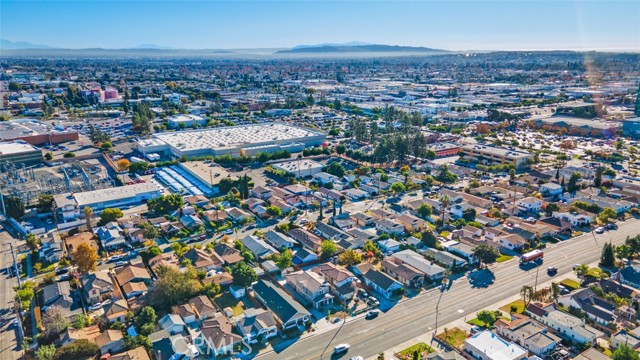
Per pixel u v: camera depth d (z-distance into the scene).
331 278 114.94
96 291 109.00
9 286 116.94
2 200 167.62
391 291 112.06
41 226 156.38
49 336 93.00
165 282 106.81
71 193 180.50
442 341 93.94
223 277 117.56
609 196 180.38
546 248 137.62
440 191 185.38
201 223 154.75
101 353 90.06
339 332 97.88
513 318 99.62
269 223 158.75
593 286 109.94
